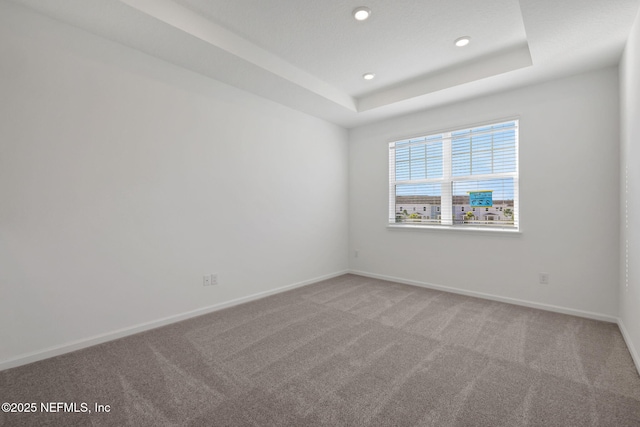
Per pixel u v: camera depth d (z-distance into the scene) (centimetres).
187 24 227
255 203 354
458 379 187
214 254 315
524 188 325
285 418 153
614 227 277
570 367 200
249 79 308
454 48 278
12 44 200
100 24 219
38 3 197
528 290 325
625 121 244
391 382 184
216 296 317
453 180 385
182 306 289
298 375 192
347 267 491
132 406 162
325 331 261
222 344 236
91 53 232
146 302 266
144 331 262
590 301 290
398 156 437
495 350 225
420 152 414
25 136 205
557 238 307
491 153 354
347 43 270
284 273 389
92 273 235
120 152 248
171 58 268
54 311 218
